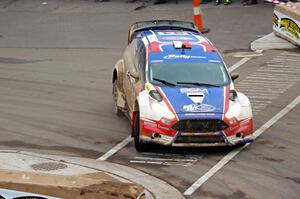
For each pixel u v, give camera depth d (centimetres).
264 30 4581
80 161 2373
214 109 2373
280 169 2272
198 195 2045
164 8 5341
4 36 4772
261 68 3772
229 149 2492
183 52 2652
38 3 5838
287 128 2741
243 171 2256
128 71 2730
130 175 2219
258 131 2705
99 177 1950
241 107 2427
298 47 4159
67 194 1580
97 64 3944
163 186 2120
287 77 3584
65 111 3028
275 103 3119
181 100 2408
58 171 2217
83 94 3319
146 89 2484
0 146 2559
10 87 3475
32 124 2842
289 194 2041
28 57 4169
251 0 5291
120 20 5056
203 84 2514
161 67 2569
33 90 3409
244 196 2031
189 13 5097
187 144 2355
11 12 5581
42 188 1587
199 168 2295
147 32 2917
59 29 4906
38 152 2488
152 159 2398
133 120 2509
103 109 3055
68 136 2681
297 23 4116
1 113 3008
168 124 2344
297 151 2462
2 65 3969
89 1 5769
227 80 2556
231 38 4416
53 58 4122
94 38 4588
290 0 5069
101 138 2652
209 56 2642
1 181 1606
